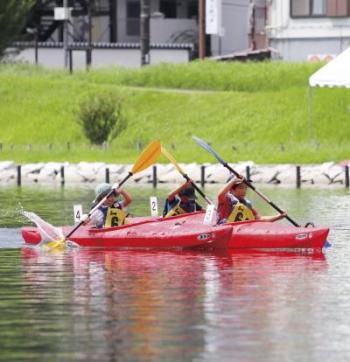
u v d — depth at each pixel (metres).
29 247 68.12
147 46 184.62
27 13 184.12
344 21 182.00
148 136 150.38
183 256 63.38
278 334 43.78
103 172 125.81
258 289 52.72
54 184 122.50
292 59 187.25
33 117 160.50
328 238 70.75
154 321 45.91
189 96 158.88
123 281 55.12
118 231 67.12
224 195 67.00
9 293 52.09
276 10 189.38
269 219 67.25
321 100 149.00
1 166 131.50
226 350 41.44
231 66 169.00
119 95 160.88
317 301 49.84
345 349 41.59
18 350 41.53
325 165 120.12
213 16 189.38
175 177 122.38
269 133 145.00
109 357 40.53
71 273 57.72
